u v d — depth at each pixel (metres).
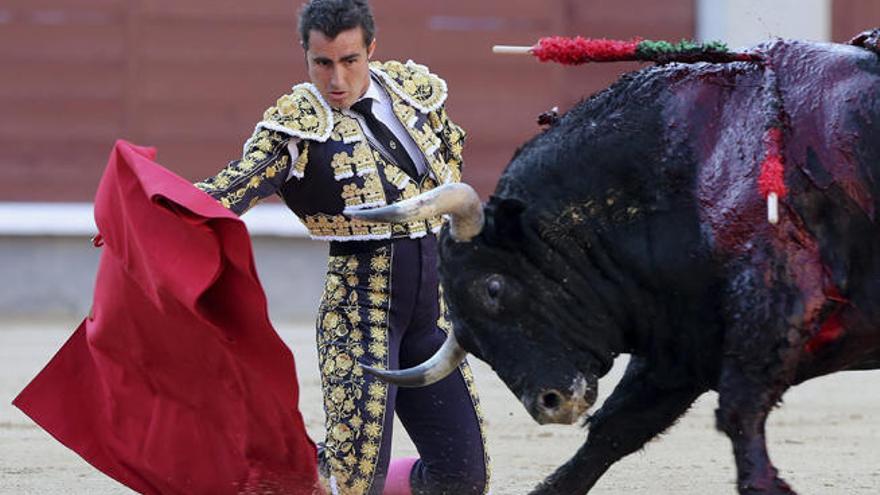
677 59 9.57
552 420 9.34
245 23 28.61
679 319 9.39
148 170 9.70
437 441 10.52
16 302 28.70
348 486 10.14
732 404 9.03
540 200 9.32
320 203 10.20
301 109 10.08
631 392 10.00
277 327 26.41
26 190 28.70
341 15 9.91
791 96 9.24
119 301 10.07
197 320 9.90
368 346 10.20
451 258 9.34
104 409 10.61
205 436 10.38
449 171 10.52
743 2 28.03
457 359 9.60
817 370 9.42
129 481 10.67
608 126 9.40
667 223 9.27
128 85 28.53
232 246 9.55
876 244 9.10
